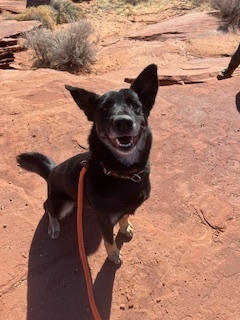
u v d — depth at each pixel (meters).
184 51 2.67
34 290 0.83
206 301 0.80
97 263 0.88
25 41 2.84
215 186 1.06
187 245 0.91
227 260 0.88
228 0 3.11
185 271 0.85
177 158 1.14
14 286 0.84
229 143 1.19
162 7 4.28
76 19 4.00
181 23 3.10
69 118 1.33
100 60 2.76
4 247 0.91
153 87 0.74
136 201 0.77
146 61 2.60
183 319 0.78
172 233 0.94
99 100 0.73
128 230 0.92
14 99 1.43
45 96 1.45
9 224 0.96
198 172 1.10
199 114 1.31
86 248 0.91
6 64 2.71
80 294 0.82
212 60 2.16
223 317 0.78
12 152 1.20
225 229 0.94
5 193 1.05
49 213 0.92
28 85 1.54
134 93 0.73
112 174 0.72
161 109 1.34
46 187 1.08
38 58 2.77
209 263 0.87
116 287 0.83
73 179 0.82
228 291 0.82
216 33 2.88
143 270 0.86
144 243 0.91
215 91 1.44
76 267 0.87
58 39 2.74
